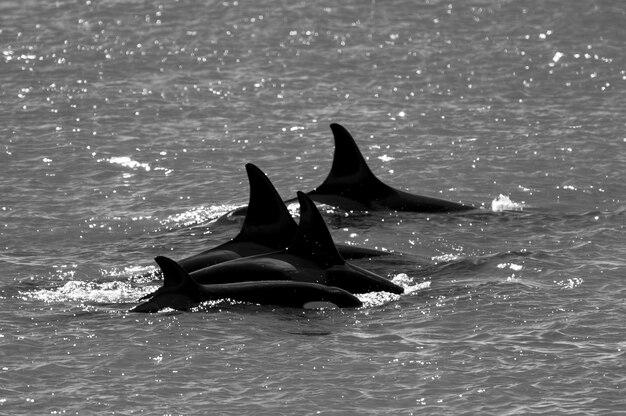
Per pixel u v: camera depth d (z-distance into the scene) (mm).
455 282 89625
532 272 91188
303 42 171000
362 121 139125
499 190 116875
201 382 71062
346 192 111062
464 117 140375
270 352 75188
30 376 71812
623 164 123375
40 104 145125
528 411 66938
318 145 130875
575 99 147500
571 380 70750
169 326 79188
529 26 177250
